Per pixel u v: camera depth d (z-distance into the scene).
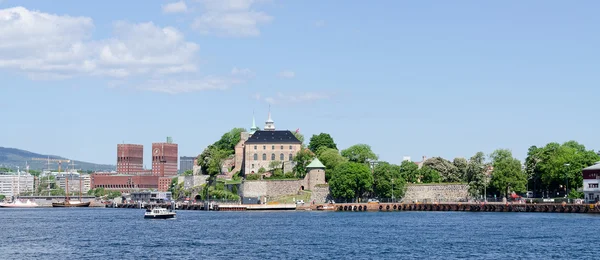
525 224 191.88
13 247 148.62
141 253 135.88
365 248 141.00
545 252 131.88
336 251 136.75
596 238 152.75
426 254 131.62
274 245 147.25
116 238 166.50
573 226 182.12
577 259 123.12
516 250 135.38
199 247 144.62
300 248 141.75
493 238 156.25
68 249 143.75
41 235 178.62
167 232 182.50
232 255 132.00
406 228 186.62
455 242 149.62
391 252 134.75
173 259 127.31
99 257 130.75
